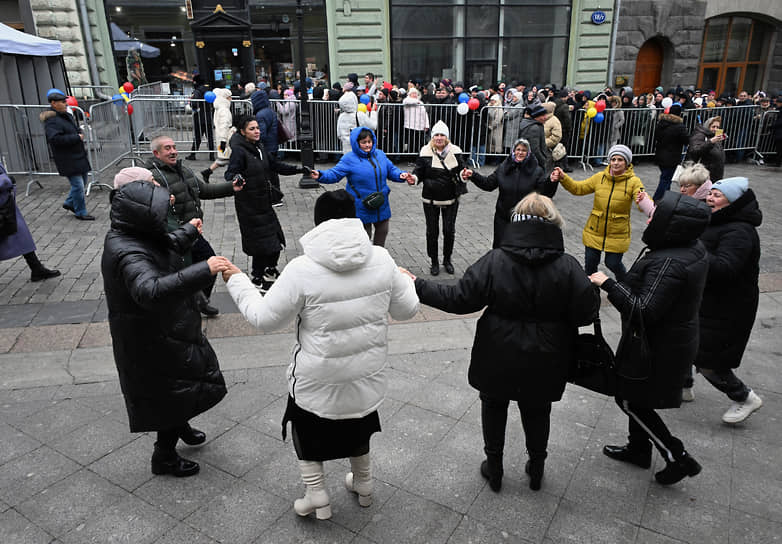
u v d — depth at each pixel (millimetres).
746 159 13695
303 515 2799
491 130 12000
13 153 9648
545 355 2621
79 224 7699
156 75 17391
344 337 2375
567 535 2729
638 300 2672
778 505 2939
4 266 6195
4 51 9711
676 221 2684
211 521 2785
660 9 17484
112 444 3369
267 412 3723
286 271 2342
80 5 14648
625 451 3256
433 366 4363
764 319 5230
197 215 4668
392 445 3414
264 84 13031
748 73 20000
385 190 5707
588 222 5426
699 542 2689
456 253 7090
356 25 16297
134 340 2682
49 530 2709
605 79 18000
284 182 10570
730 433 3566
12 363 4242
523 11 17250
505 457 3311
